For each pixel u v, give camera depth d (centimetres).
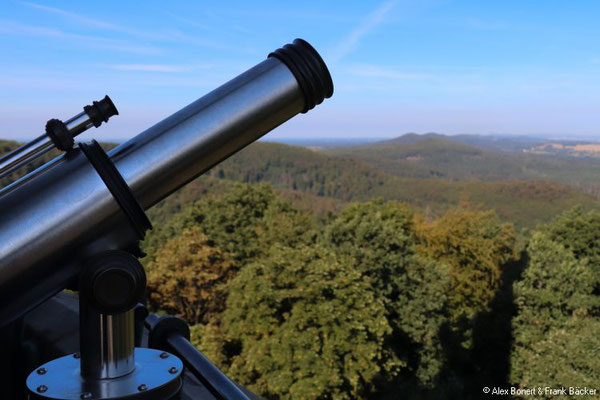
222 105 86
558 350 1923
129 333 79
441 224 3591
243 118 87
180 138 83
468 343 2720
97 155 77
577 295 2391
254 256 3381
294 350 1870
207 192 6159
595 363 1825
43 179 75
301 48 90
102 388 75
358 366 1856
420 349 2428
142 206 84
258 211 3562
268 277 1986
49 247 73
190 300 2766
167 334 103
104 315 76
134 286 74
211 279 2852
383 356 2222
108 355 78
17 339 106
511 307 2669
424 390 2297
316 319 1895
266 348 1919
